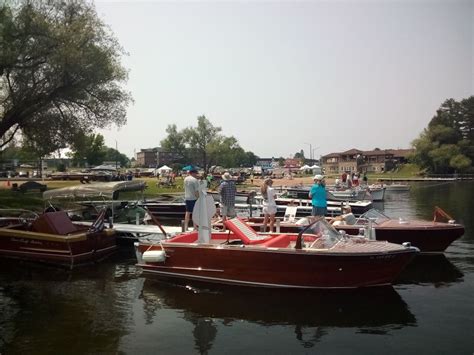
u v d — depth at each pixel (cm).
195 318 755
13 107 2447
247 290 905
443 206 2708
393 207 2722
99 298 870
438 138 8788
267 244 945
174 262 988
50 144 2684
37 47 2289
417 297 859
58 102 2539
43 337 671
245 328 710
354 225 1241
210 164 10412
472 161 8362
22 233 1162
